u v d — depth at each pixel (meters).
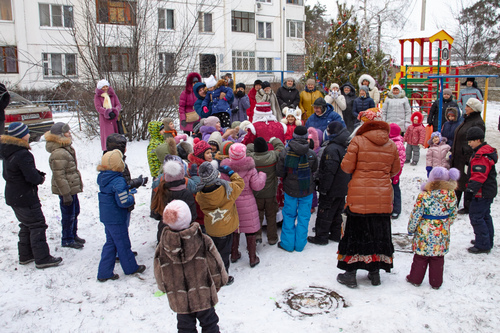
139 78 11.02
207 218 4.57
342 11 12.30
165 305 4.21
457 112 8.02
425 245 4.30
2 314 4.04
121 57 10.95
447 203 4.24
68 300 4.34
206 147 5.11
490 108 20.31
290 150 5.25
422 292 4.30
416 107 15.03
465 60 37.31
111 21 11.05
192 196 4.32
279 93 9.14
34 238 5.03
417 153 9.24
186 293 3.07
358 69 12.17
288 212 5.47
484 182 5.12
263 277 4.81
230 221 4.59
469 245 5.52
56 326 3.85
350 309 3.98
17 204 4.88
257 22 33.69
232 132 6.41
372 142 4.34
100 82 8.94
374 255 4.43
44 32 23.94
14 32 23.48
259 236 5.89
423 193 4.30
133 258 4.95
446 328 3.62
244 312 4.02
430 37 14.77
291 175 5.31
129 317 3.99
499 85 34.19
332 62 11.98
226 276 3.22
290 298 4.28
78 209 5.86
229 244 4.68
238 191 4.63
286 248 5.54
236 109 8.85
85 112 11.09
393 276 4.75
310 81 8.97
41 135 11.04
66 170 5.48
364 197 4.33
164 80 11.08
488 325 3.65
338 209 5.77
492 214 6.59
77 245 5.72
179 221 2.99
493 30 39.28
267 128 6.46
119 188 4.57
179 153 5.98
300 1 37.06
